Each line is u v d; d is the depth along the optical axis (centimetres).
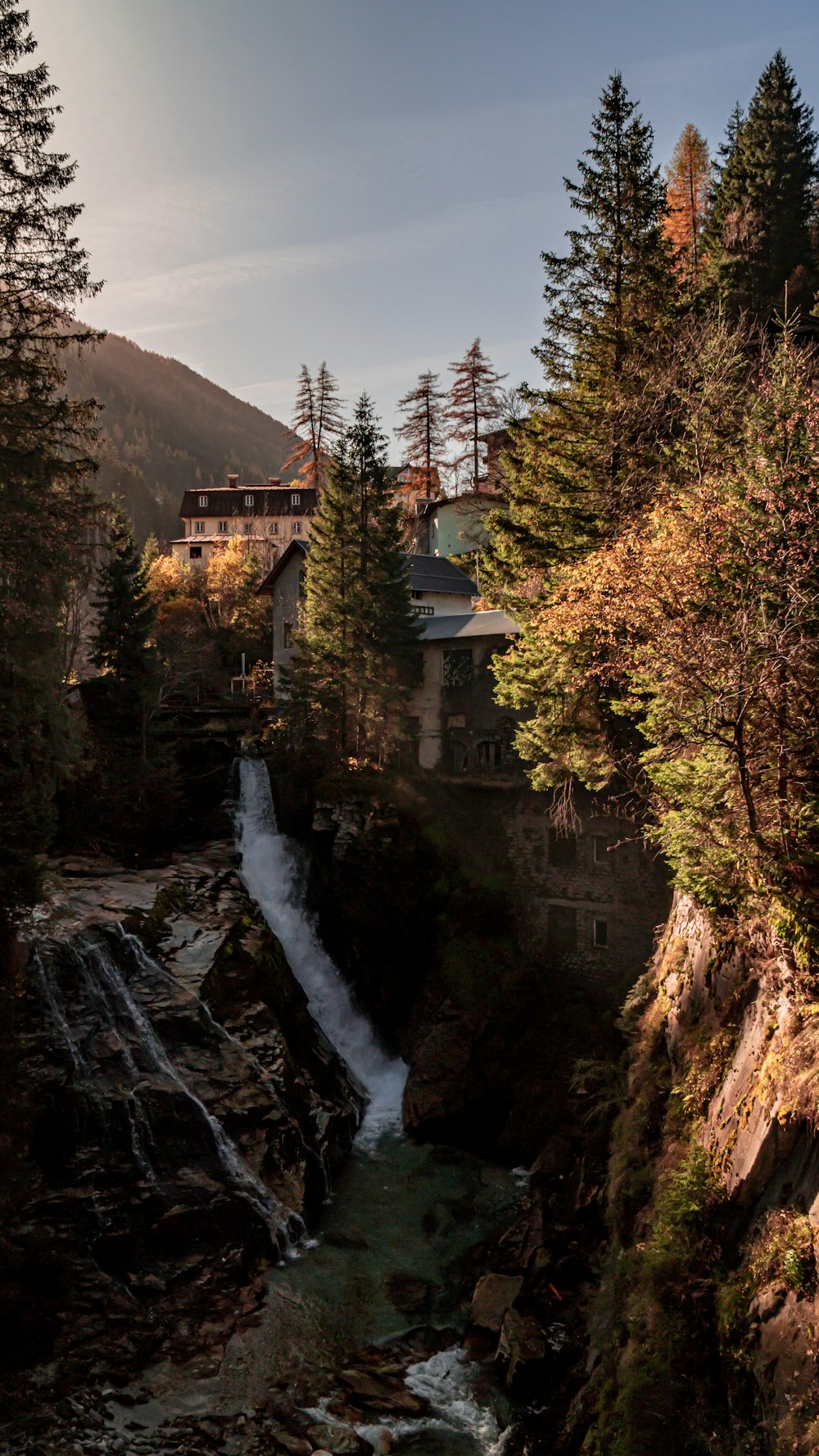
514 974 3095
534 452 2542
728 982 1453
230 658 6197
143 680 3859
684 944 1845
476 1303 1944
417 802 3528
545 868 3180
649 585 1381
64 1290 1875
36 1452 1534
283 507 8862
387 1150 2759
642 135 2431
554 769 2619
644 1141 1636
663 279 2455
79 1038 2306
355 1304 1998
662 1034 1828
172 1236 2083
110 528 3791
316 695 3822
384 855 3334
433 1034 3034
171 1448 1571
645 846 2812
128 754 3819
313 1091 2702
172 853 3700
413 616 3916
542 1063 2873
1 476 2061
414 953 3419
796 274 3956
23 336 2111
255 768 4178
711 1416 1010
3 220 2055
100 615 3900
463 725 3688
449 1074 2908
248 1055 2573
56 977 2395
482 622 3741
